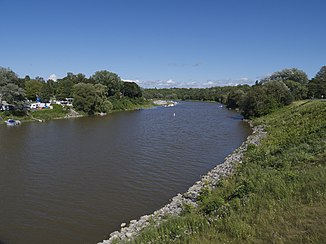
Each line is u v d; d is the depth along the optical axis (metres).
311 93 100.88
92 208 22.78
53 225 20.20
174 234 13.95
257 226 12.42
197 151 41.53
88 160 36.56
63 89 126.19
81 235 18.86
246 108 81.38
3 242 18.16
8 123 70.38
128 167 33.50
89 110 99.56
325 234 10.78
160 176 30.30
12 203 23.83
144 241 14.20
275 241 10.96
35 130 61.44
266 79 121.06
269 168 22.69
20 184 28.16
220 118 85.94
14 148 43.25
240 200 16.38
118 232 18.39
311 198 13.71
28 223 20.52
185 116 92.88
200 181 27.06
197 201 20.89
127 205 23.28
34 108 93.38
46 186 27.58
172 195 25.19
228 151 41.56
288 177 17.80
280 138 35.66
